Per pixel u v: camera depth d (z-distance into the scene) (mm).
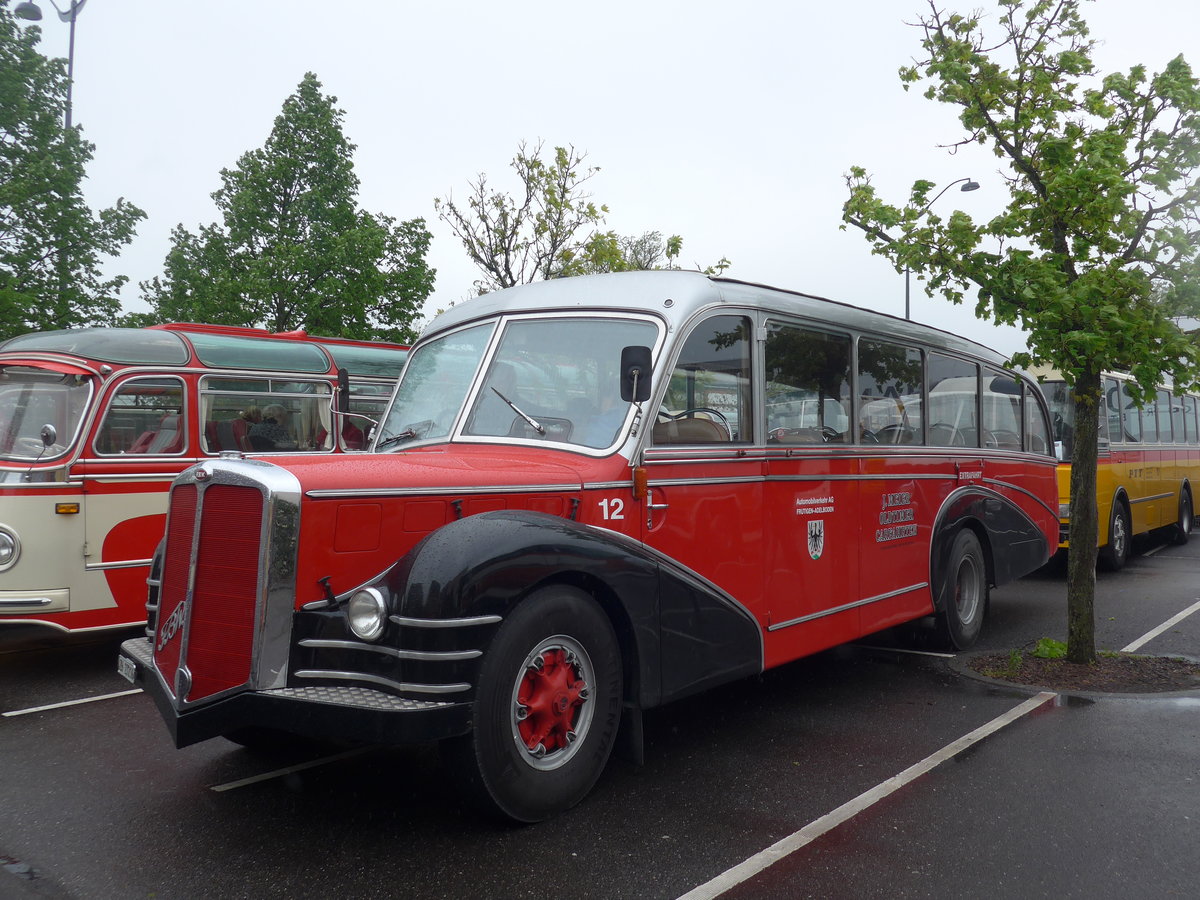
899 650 7941
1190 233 6738
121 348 8242
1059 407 12195
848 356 6598
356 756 5297
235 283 20031
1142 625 9039
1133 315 6746
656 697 4703
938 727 5781
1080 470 7219
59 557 7523
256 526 3912
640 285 5312
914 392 7434
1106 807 4480
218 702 3918
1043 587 11766
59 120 18219
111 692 6961
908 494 7172
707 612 5074
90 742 5652
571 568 4215
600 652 4414
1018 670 7141
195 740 3984
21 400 7797
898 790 4711
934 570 7477
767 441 5695
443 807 4492
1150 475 14711
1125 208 6836
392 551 4152
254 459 4219
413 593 3809
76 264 18203
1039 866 3859
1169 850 4012
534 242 17469
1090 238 7059
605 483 4715
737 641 5305
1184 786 4750
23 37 17812
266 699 3811
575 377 5152
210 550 4078
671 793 4672
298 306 20719
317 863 3891
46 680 7363
